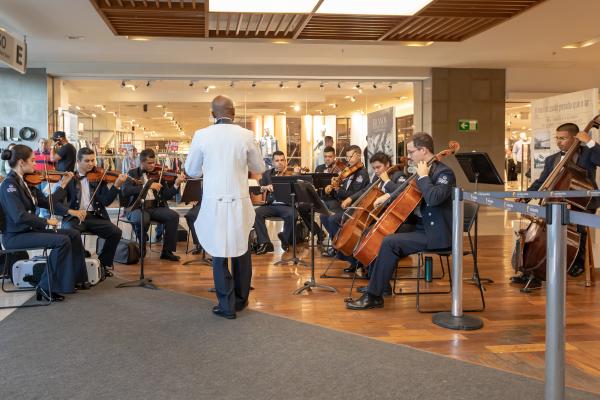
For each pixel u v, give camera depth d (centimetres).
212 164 354
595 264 522
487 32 696
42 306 390
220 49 779
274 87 1049
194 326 339
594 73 996
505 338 316
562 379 203
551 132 668
